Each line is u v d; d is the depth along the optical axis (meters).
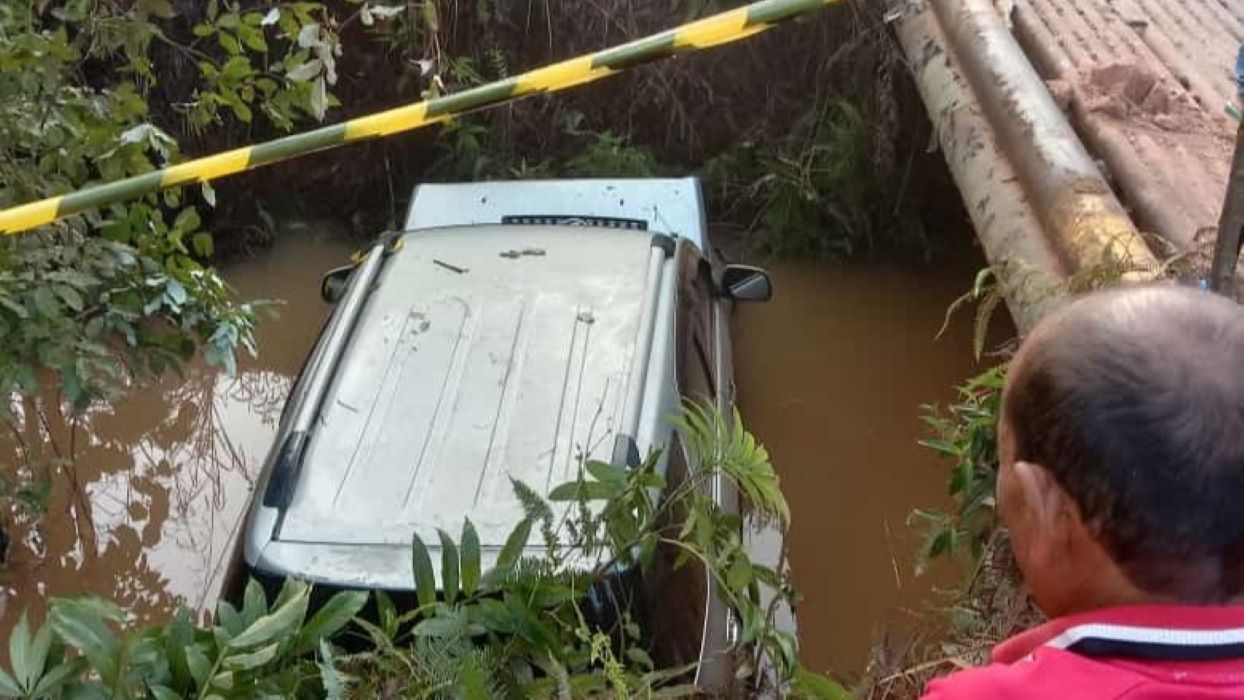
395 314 4.28
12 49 3.70
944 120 5.16
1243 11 6.48
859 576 5.27
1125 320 1.07
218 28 3.98
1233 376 1.01
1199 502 0.99
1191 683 0.97
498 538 3.36
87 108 3.91
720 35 2.42
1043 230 3.99
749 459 2.82
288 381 6.73
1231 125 4.79
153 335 4.18
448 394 3.89
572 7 8.06
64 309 3.92
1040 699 1.00
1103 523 1.03
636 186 5.92
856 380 6.83
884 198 7.75
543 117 8.24
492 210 5.77
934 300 7.48
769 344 7.19
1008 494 1.15
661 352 4.12
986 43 5.23
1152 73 5.25
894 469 6.11
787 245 7.79
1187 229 3.86
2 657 4.82
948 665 2.56
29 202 3.74
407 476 3.58
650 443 3.69
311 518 3.45
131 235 4.05
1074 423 1.04
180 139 7.41
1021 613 2.55
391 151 8.21
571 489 2.70
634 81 8.20
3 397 3.79
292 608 2.06
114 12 4.11
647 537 2.71
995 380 2.98
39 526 5.45
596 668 2.76
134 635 2.11
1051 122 4.44
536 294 4.37
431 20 4.69
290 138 2.88
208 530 5.61
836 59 7.72
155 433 6.22
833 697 2.52
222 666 1.99
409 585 3.21
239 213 7.88
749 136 8.20
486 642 2.58
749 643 3.03
